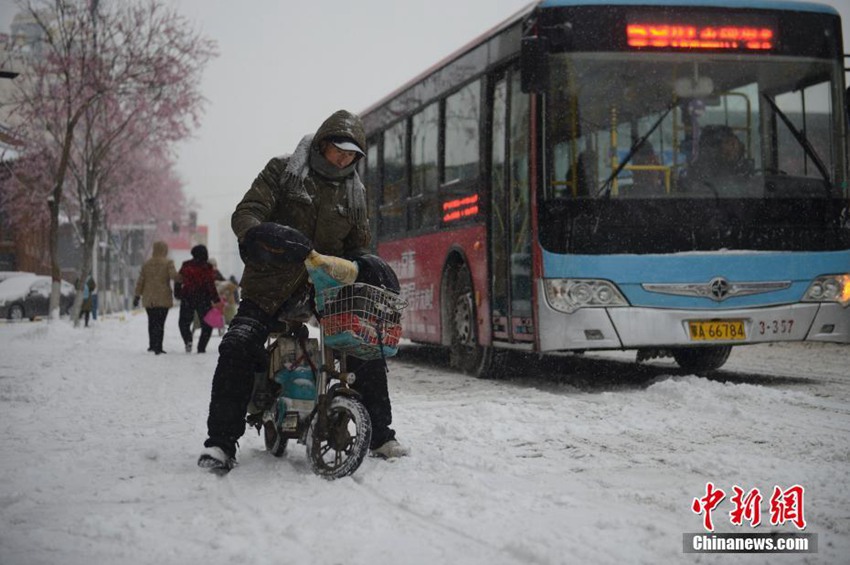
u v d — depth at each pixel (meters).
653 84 12.38
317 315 6.71
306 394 6.74
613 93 12.30
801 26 12.80
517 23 13.23
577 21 12.35
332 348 6.62
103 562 4.59
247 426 8.88
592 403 10.45
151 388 13.38
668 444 7.87
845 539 4.87
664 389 11.27
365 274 6.62
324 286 6.50
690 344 12.00
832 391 12.02
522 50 12.14
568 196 12.10
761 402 10.41
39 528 5.24
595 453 7.46
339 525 5.14
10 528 5.25
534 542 4.66
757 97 12.56
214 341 28.23
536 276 12.20
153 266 21.66
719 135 12.37
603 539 4.79
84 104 39.06
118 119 44.50
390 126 18.91
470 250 14.72
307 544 4.81
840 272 12.48
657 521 5.25
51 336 27.97
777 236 12.31
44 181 52.47
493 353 14.60
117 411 10.69
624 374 14.81
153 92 43.41
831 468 6.64
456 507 5.51
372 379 6.99
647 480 6.42
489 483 6.27
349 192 6.96
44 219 60.75
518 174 13.08
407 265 17.72
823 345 20.56
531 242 12.34
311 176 6.89
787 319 12.23
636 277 11.95
